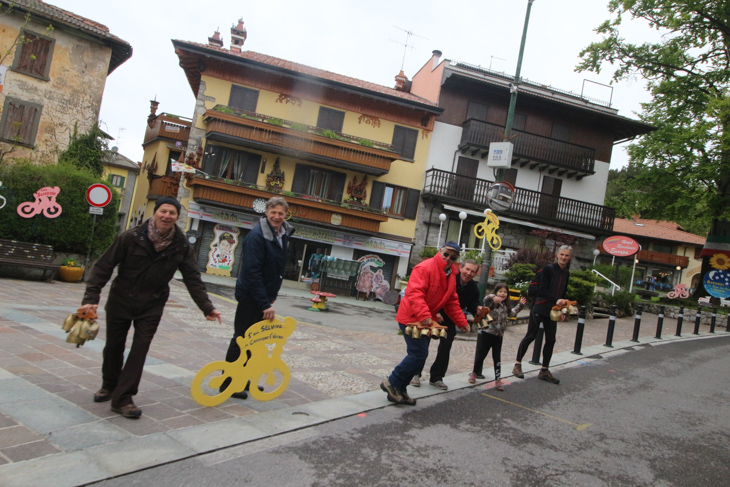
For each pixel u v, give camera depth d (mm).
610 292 20500
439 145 24922
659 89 24141
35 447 3143
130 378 3830
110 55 20391
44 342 5676
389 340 10562
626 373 8586
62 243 13352
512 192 12180
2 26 18062
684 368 9656
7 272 11750
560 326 14484
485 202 24266
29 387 4137
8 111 18281
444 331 5035
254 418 4293
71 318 3750
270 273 4578
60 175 13305
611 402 6520
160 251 3844
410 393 5840
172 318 9156
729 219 21203
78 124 19672
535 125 26141
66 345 5688
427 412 5184
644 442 5020
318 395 5293
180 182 21781
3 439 3176
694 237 45219
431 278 5285
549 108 26156
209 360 6242
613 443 4883
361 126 23797
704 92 23578
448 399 5797
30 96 18672
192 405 4367
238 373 4516
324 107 23344
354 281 22719
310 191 23344
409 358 5195
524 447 4469
